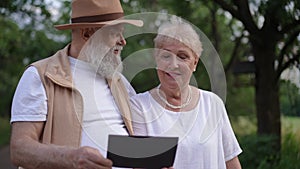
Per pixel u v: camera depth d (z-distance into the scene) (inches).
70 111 98.4
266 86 260.2
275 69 271.3
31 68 99.2
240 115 400.5
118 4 106.3
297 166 234.2
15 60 546.6
